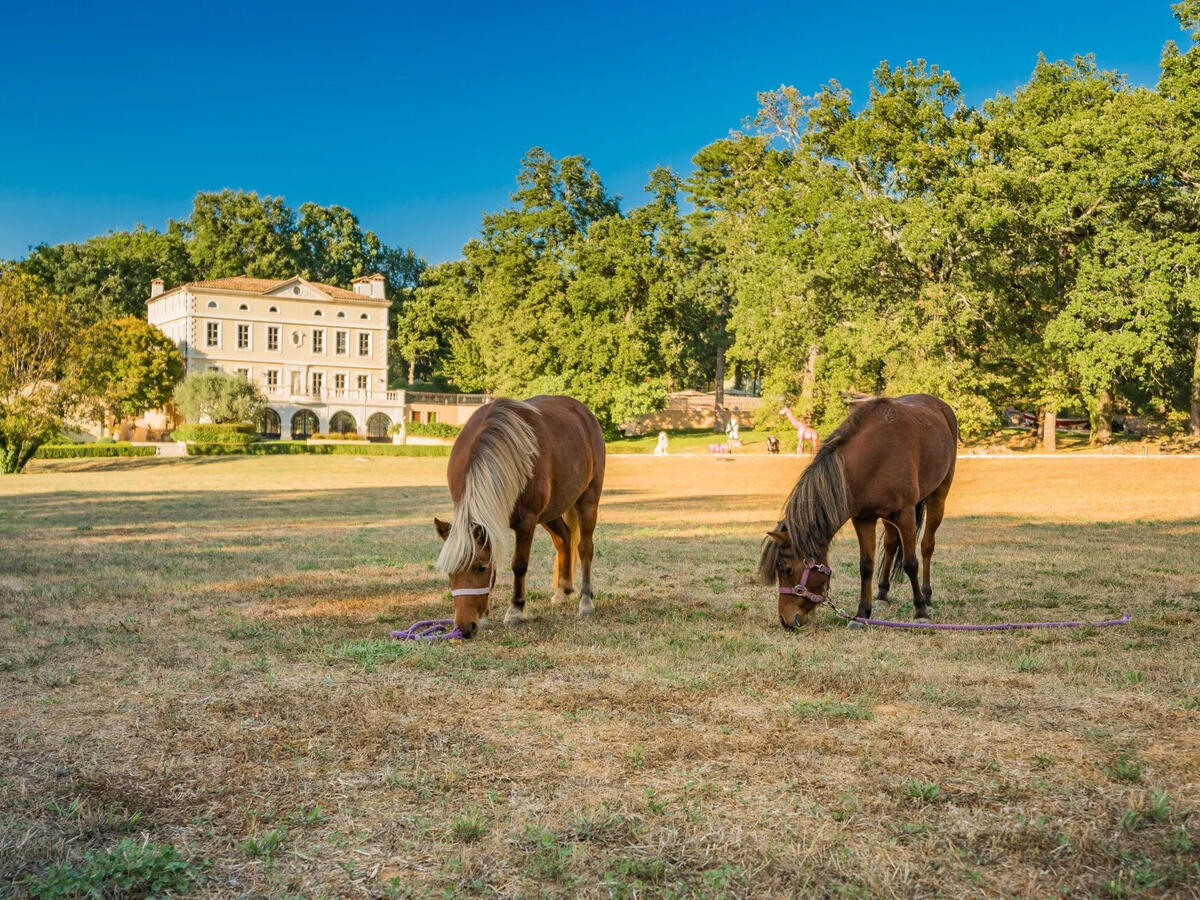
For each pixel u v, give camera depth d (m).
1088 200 34.81
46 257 82.00
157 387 64.38
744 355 49.09
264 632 7.16
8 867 3.26
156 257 90.44
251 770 4.20
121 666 6.05
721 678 5.73
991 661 6.18
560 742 4.55
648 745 4.50
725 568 10.87
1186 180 34.97
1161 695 5.25
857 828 3.57
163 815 3.71
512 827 3.59
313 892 3.13
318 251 100.88
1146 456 35.12
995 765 4.20
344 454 55.50
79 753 4.40
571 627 7.38
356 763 4.28
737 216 58.00
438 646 6.62
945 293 38.44
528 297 62.31
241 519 18.50
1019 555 11.66
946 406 8.74
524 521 7.32
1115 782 3.98
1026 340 42.22
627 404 58.31
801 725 4.80
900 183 42.09
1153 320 34.06
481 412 7.38
